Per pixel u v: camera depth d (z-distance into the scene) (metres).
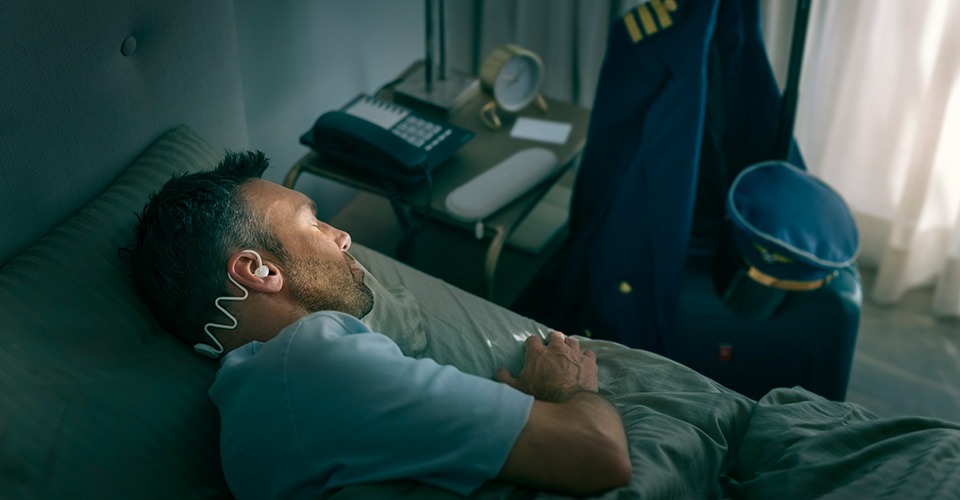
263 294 1.16
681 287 1.75
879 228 2.38
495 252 1.70
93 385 1.07
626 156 1.75
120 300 1.16
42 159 1.23
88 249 1.19
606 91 1.74
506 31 2.38
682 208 1.66
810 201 1.69
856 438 1.15
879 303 2.35
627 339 1.82
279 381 1.04
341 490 1.01
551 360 1.22
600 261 1.80
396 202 1.72
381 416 1.01
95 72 1.29
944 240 2.28
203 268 1.14
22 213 1.22
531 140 1.93
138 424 1.07
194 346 1.19
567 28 2.29
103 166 1.34
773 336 1.75
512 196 1.73
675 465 1.11
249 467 1.05
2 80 1.15
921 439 1.12
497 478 1.03
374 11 2.20
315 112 2.16
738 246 1.70
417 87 2.03
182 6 1.42
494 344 1.36
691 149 1.62
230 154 1.26
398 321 1.31
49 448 1.00
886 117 2.21
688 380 1.31
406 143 1.73
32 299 1.10
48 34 1.20
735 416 1.24
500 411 1.02
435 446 1.01
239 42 1.85
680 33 1.61
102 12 1.27
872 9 2.07
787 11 2.10
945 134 2.13
